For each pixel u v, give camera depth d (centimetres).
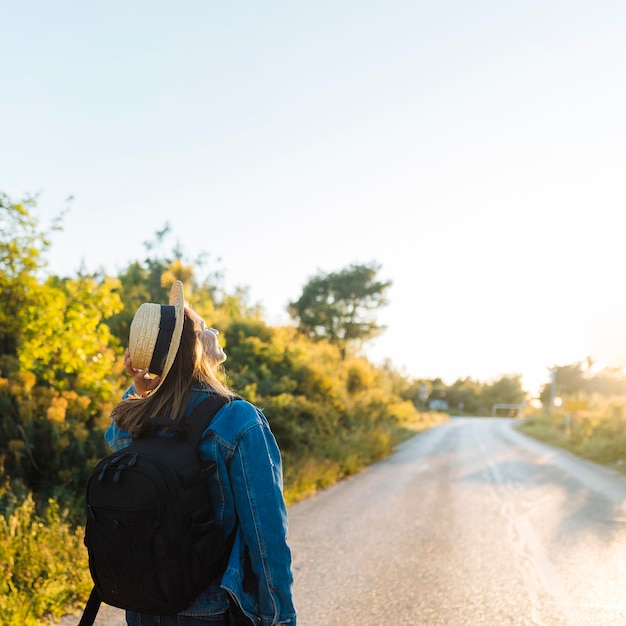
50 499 673
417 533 820
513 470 1630
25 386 849
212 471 186
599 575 621
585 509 1001
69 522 684
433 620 501
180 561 174
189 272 1964
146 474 174
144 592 174
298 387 1909
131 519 173
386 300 5891
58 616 482
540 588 580
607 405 2614
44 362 908
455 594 565
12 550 535
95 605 194
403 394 6188
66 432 831
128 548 173
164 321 200
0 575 488
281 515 187
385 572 635
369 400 2748
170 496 174
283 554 185
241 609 182
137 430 192
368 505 1046
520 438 3334
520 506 1035
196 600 183
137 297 1852
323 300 5878
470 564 665
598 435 2341
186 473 178
